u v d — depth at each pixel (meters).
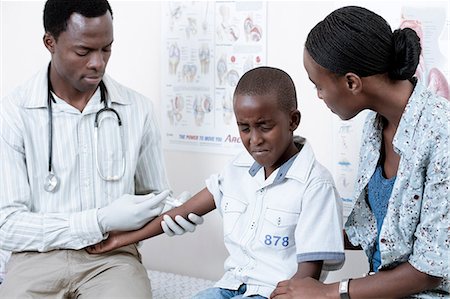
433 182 1.13
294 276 1.31
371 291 1.20
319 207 1.33
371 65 1.14
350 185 1.70
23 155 1.54
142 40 2.01
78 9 1.40
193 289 1.84
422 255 1.15
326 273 1.44
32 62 2.22
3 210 1.49
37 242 1.49
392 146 1.27
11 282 1.50
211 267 1.98
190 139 1.95
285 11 1.75
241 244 1.41
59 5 1.42
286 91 1.31
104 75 1.59
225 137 1.88
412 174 1.15
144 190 1.71
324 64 1.17
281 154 1.37
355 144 1.68
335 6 1.67
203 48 1.89
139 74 2.03
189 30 1.91
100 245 1.56
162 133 2.01
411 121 1.17
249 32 1.81
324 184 1.35
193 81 1.92
